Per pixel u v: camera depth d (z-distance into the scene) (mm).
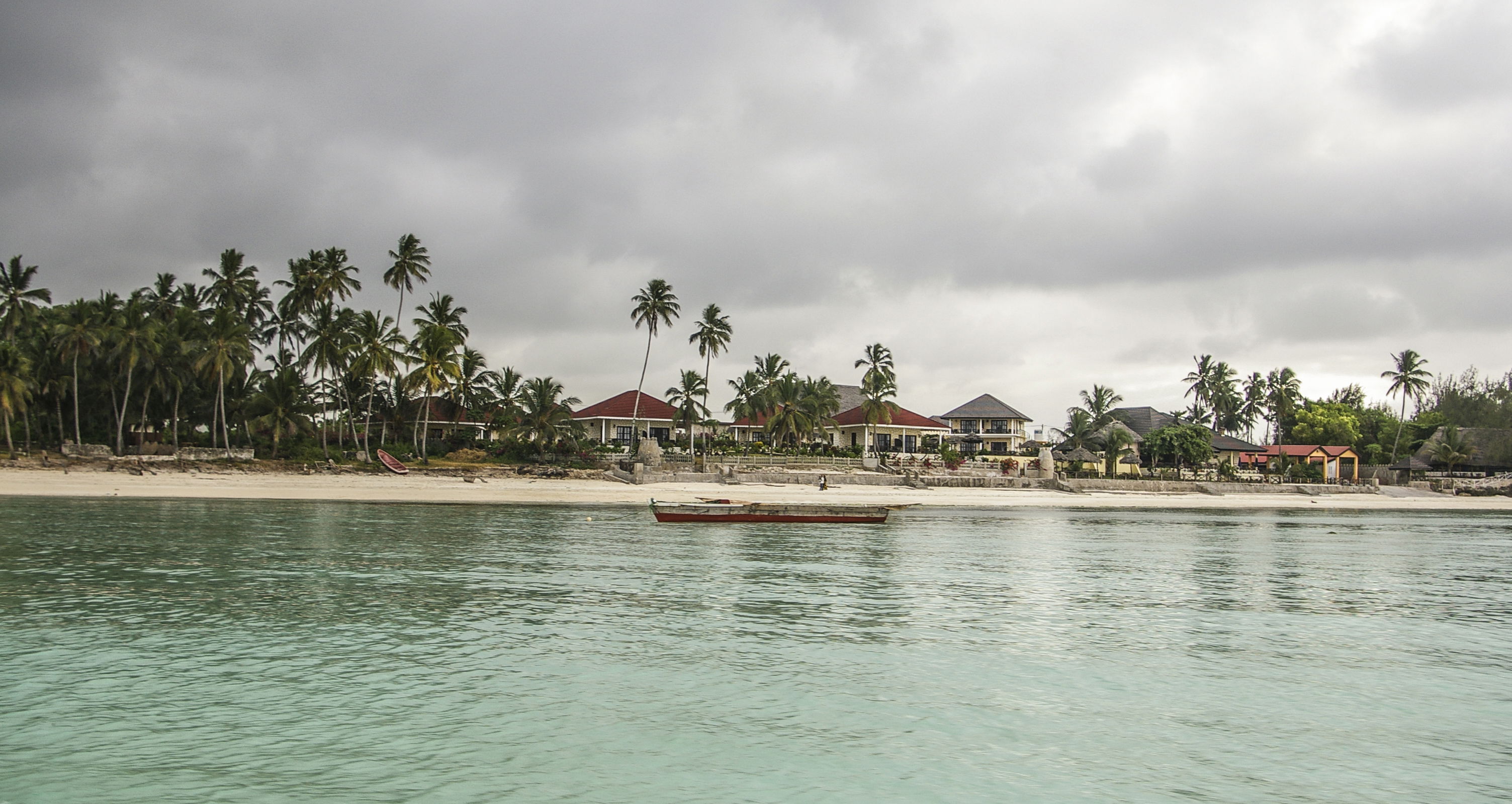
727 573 34812
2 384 71000
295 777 13938
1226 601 31453
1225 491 107188
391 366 84625
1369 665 22344
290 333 95750
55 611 24969
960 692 19109
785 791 13812
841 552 43219
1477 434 135875
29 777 13789
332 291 88000
